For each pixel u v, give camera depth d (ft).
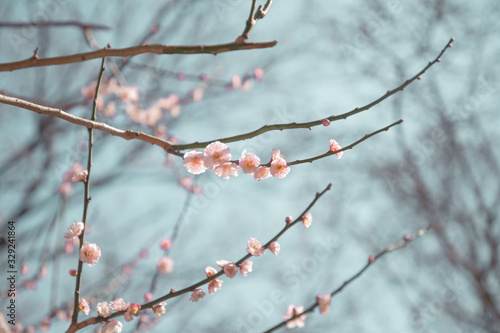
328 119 6.34
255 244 7.07
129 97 15.85
